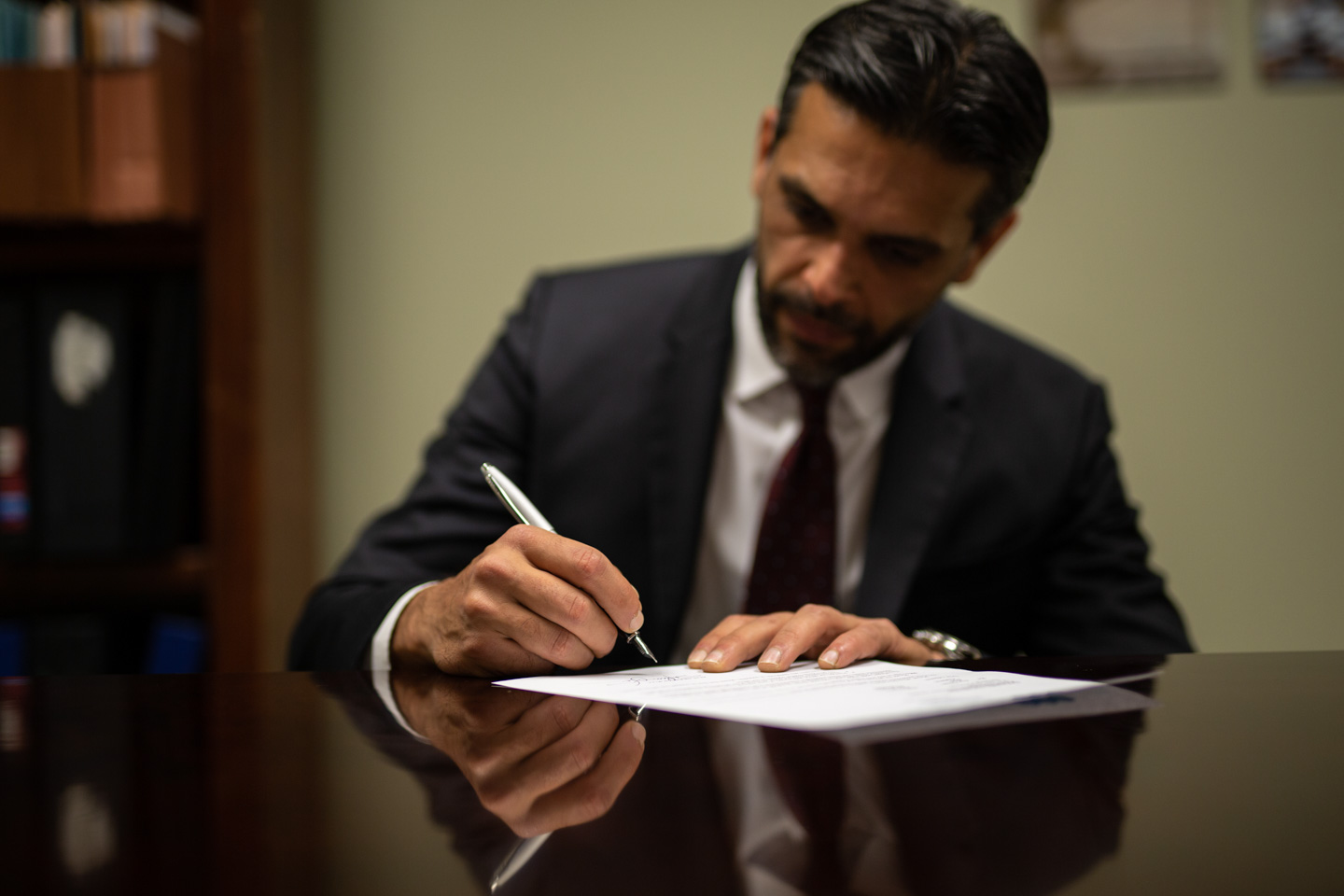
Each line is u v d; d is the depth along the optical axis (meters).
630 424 1.12
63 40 1.51
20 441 1.52
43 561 1.54
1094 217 1.72
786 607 1.07
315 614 0.92
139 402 1.54
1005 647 1.18
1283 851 0.28
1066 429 1.16
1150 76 1.70
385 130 1.79
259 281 1.55
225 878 0.26
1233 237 1.70
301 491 1.69
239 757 0.41
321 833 0.30
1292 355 1.70
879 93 0.88
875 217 0.91
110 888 0.26
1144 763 0.39
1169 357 1.71
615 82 1.79
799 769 0.38
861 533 1.13
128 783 0.37
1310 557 1.69
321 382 1.78
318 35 1.78
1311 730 0.45
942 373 1.12
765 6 1.76
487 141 1.79
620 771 0.38
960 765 0.39
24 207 1.50
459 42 1.79
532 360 1.18
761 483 1.14
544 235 1.80
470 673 0.64
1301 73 1.68
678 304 1.18
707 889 0.25
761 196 1.06
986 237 1.04
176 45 1.51
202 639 1.54
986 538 1.09
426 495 1.12
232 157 1.55
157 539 1.53
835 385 1.09
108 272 1.68
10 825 0.31
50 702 0.54
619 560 1.11
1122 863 0.28
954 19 0.91
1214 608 1.71
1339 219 1.69
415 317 1.79
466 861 0.28
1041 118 0.95
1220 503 1.71
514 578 0.62
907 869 0.27
